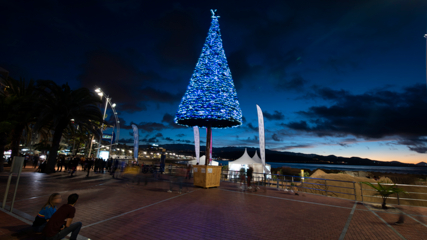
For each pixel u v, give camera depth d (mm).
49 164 21953
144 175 23562
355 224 7254
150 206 8703
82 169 28672
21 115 21609
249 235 5855
